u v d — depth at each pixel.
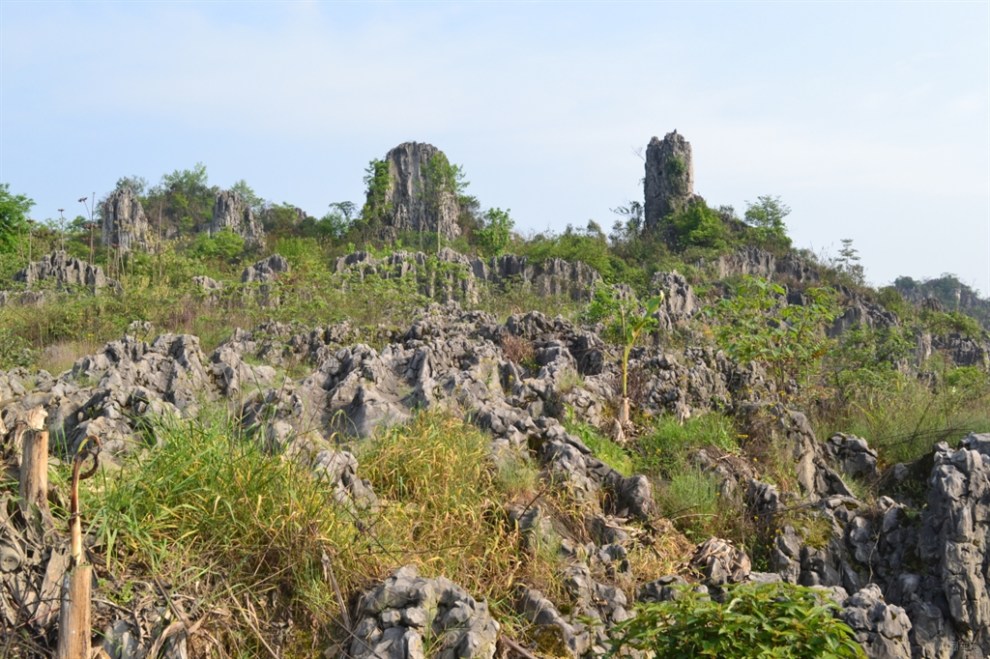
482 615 6.25
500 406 10.19
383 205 92.12
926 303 77.75
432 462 8.18
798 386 15.39
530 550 7.80
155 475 6.47
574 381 12.45
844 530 10.14
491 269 58.19
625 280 69.56
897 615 7.82
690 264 77.88
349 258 45.88
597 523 8.73
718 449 11.16
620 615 7.38
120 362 10.23
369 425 9.03
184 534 6.03
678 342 19.19
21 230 47.22
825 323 17.86
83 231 70.06
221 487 6.45
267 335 17.72
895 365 22.02
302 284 24.62
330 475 7.32
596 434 11.34
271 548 6.26
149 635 5.46
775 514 10.01
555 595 7.37
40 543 5.50
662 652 6.00
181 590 5.79
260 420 8.63
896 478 11.46
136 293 26.14
